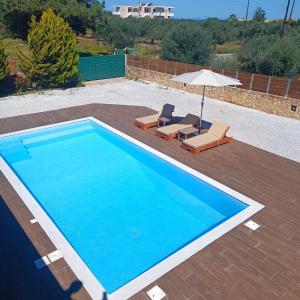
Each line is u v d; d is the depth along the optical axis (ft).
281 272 22.82
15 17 93.04
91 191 36.11
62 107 63.77
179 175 38.70
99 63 91.71
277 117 60.95
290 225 28.14
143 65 90.99
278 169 38.96
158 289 21.24
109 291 22.57
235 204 32.63
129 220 31.17
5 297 20.52
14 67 78.33
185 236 28.94
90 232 29.37
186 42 113.29
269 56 88.53
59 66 76.43
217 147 45.06
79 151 46.32
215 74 43.91
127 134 48.91
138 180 38.52
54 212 32.30
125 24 161.89
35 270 22.66
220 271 22.81
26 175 39.34
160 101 70.28
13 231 26.73
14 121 54.65
